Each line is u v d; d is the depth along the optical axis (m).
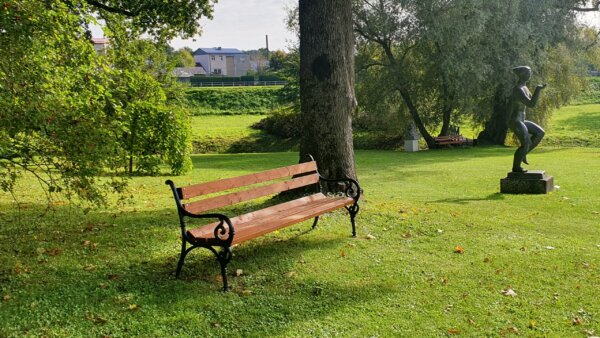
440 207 9.87
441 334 4.46
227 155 28.56
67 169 6.07
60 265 5.80
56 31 5.77
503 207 10.20
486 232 7.82
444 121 32.03
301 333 4.40
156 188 13.16
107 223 7.96
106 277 5.48
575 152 25.12
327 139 9.39
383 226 7.91
